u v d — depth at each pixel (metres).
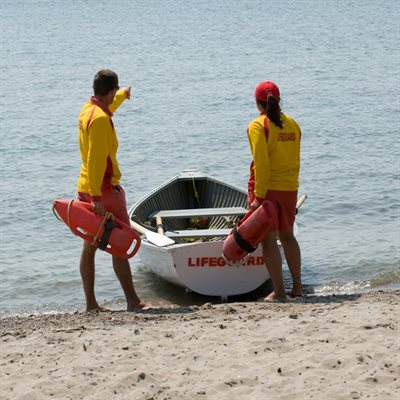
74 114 35.53
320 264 15.55
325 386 7.61
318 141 28.73
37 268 15.98
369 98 38.88
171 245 12.95
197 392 7.61
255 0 161.25
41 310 13.54
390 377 7.76
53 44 72.38
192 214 14.77
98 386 7.84
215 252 12.87
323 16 108.31
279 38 75.75
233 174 24.88
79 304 13.84
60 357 8.75
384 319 9.60
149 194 15.83
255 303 11.47
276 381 7.77
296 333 9.23
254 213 11.45
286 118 11.52
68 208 10.95
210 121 33.62
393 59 56.22
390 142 28.27
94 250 11.45
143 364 8.41
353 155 26.20
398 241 17.03
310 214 19.53
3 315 13.27
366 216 19.34
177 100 39.53
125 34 83.69
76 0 175.75
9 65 55.50
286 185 11.59
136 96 41.16
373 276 14.75
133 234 11.01
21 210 20.53
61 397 7.60
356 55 59.28
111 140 10.80
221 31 85.69
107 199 11.04
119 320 10.56
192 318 10.51
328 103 37.56
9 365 8.57
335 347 8.62
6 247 17.55
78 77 49.22
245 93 41.56
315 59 57.03
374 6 132.75
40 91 43.38
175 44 71.06
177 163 26.27
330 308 10.62
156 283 14.30
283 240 12.14
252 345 8.82
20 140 29.84
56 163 26.08
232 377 7.90
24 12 129.75
